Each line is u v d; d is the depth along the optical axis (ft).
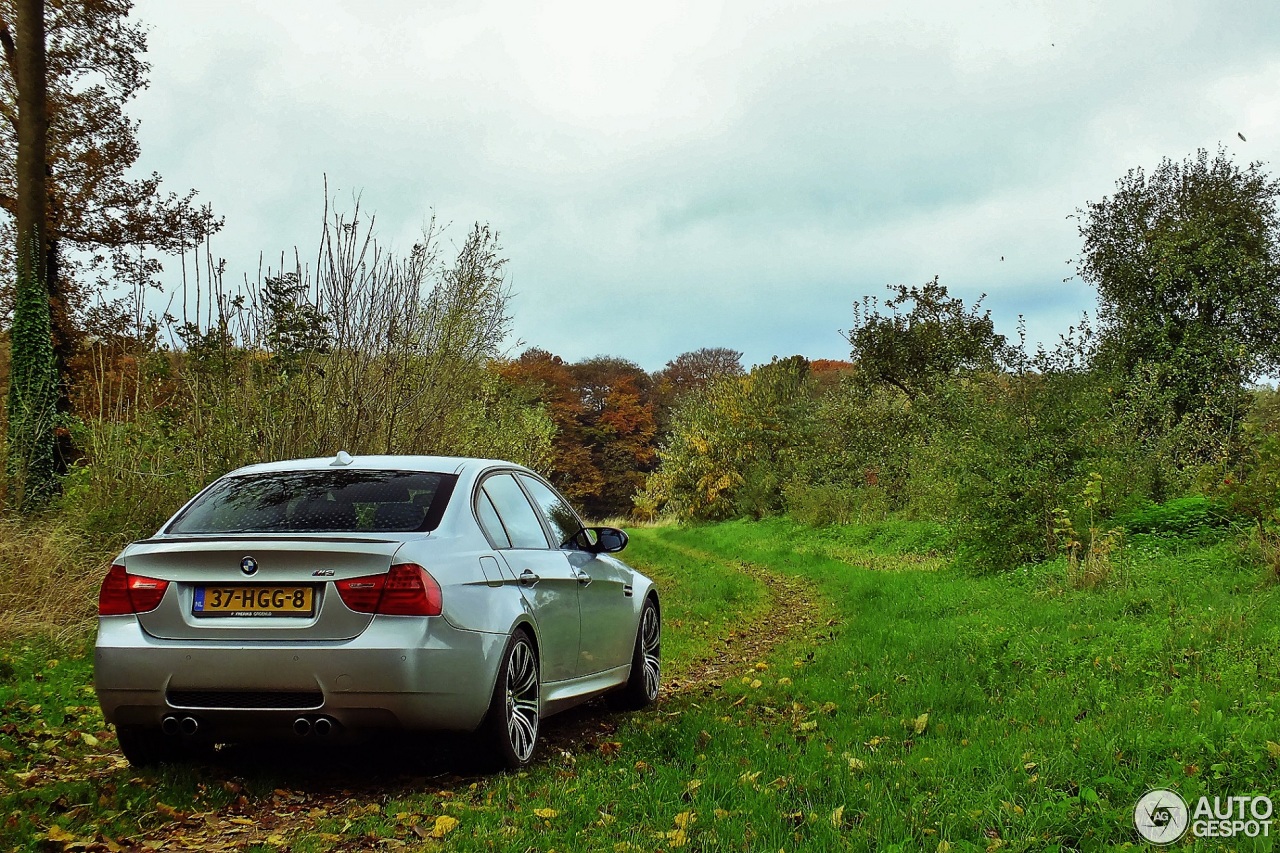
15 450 40.01
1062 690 21.65
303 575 16.61
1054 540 43.16
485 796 16.48
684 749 18.84
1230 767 14.47
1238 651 22.22
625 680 24.30
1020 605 33.76
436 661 16.52
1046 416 46.32
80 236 87.35
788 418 127.54
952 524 55.72
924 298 99.35
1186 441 55.62
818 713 22.27
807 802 14.98
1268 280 73.51
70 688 23.86
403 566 16.72
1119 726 17.12
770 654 33.14
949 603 37.70
